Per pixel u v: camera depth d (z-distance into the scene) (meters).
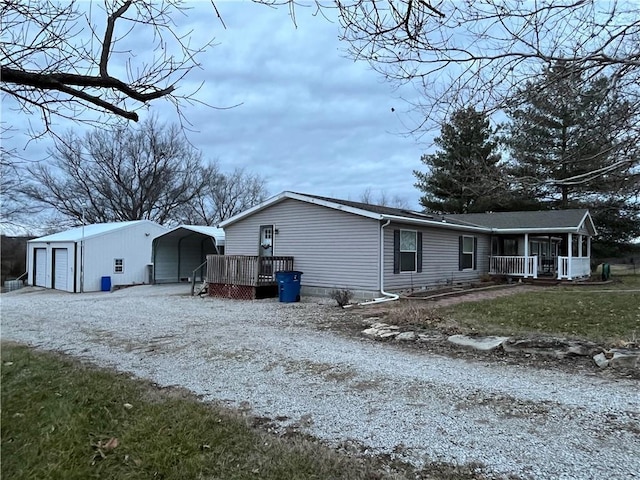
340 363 5.51
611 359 5.22
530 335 6.79
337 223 13.48
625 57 3.34
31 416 3.75
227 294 13.95
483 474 2.78
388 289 12.98
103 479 2.75
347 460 2.96
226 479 2.70
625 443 3.18
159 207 32.47
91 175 29.28
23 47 2.81
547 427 3.48
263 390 4.48
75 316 10.07
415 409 3.92
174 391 4.40
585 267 20.84
